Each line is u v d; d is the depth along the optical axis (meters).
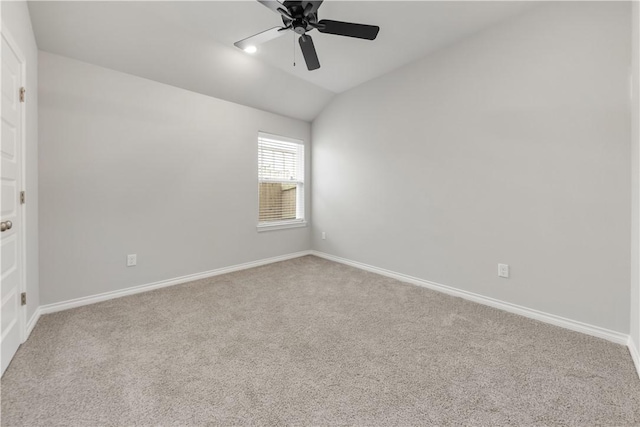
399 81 3.17
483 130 2.50
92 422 1.20
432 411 1.28
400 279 3.24
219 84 3.18
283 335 1.97
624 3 1.82
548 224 2.16
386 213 3.37
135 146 2.74
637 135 1.65
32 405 1.28
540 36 2.15
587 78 1.96
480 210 2.54
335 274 3.45
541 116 2.17
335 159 4.02
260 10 2.24
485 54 2.46
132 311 2.34
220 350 1.77
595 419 1.23
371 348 1.81
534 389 1.42
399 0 2.13
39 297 2.24
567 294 2.09
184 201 3.10
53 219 2.31
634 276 1.74
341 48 2.79
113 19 2.23
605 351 1.77
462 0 2.12
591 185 1.97
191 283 3.09
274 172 4.07
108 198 2.59
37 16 2.04
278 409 1.28
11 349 1.62
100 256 2.56
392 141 3.28
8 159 1.61
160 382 1.46
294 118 4.19
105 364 1.60
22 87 1.80
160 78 2.84
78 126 2.42
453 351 1.78
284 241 4.17
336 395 1.38
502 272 2.42
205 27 2.45
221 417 1.23
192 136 3.14
